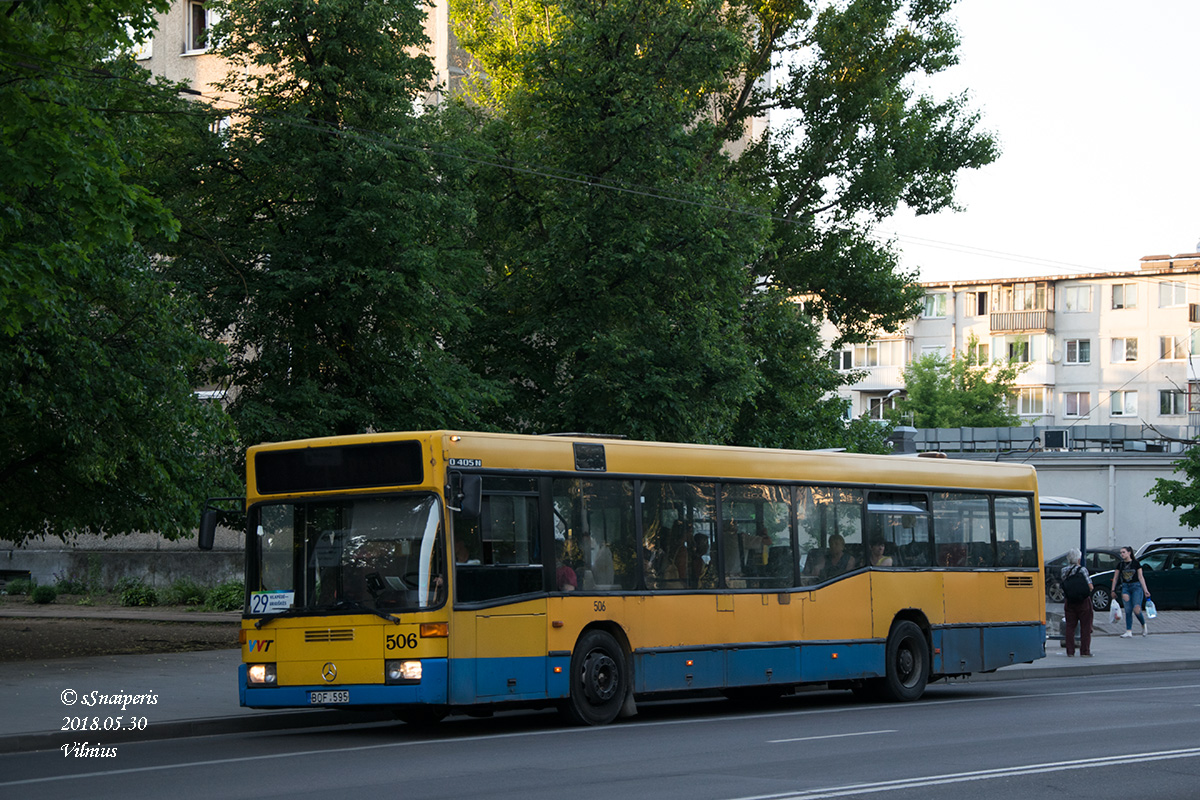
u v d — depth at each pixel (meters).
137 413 19.41
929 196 38.31
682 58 27.30
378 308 23.31
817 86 36.91
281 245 23.28
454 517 13.05
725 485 15.88
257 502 13.80
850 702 17.64
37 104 14.74
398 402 23.97
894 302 37.66
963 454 52.47
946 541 18.58
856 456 17.61
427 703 12.66
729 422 28.59
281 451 13.74
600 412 26.03
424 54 24.78
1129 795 9.12
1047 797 9.02
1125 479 46.28
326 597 13.25
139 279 19.81
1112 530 46.22
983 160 38.34
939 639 18.19
